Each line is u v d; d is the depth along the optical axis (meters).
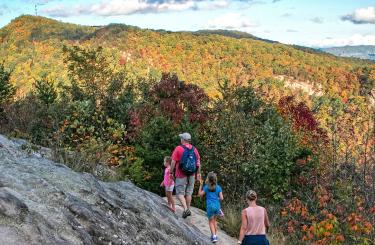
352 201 11.57
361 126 14.45
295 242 10.44
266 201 13.84
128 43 165.38
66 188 5.68
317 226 10.14
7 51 159.75
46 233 4.18
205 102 17.05
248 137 14.27
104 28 186.88
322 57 179.62
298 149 14.61
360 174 12.62
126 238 5.34
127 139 15.05
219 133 14.54
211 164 14.45
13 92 19.12
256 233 6.83
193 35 182.38
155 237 6.00
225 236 8.97
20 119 13.70
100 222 5.16
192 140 13.81
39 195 4.99
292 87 137.25
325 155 14.96
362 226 9.97
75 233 4.55
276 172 13.73
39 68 108.12
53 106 14.47
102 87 19.09
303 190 13.45
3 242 3.65
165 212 7.44
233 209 11.13
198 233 7.94
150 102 16.61
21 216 4.19
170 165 8.62
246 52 170.00
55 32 191.00
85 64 19.67
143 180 12.14
